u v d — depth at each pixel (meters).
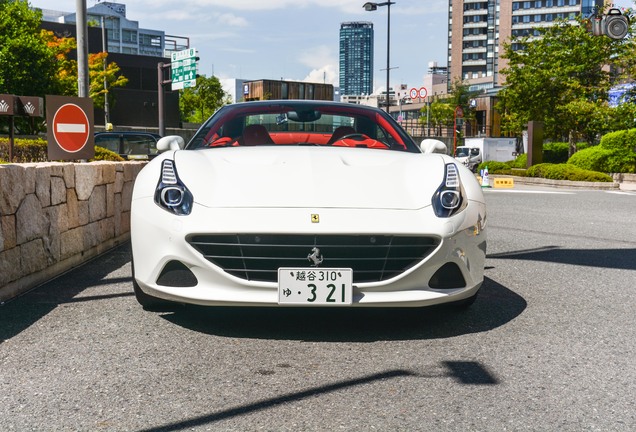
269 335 3.33
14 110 10.46
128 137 15.16
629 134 24.56
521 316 3.80
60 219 4.94
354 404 2.42
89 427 2.20
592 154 24.94
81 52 9.60
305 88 68.88
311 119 4.61
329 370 2.80
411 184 3.48
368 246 3.15
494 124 68.12
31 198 4.39
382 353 3.05
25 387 2.57
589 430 2.21
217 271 3.16
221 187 3.35
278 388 2.58
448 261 3.28
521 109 35.88
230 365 2.86
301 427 2.21
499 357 3.01
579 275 5.19
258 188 3.32
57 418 2.27
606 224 9.16
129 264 5.37
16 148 12.40
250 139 4.35
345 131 4.57
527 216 10.37
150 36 123.88
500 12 124.19
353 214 3.19
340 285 3.11
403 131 4.66
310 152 3.82
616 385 2.66
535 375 2.77
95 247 5.80
